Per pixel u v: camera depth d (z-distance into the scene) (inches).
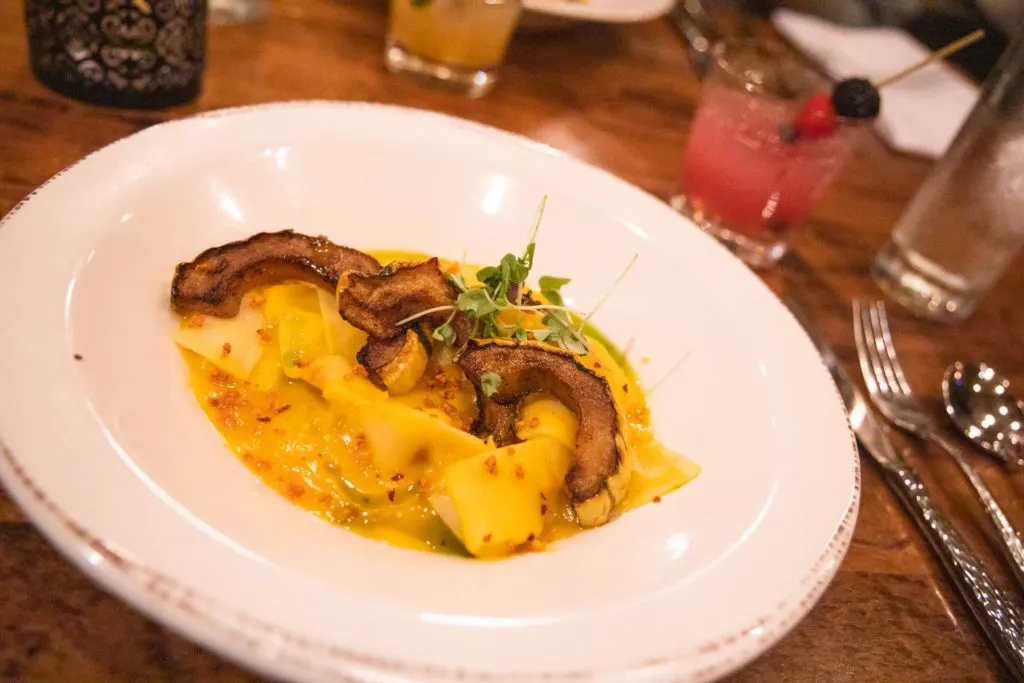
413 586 10.2
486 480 12.4
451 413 14.1
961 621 13.7
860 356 18.4
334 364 13.7
